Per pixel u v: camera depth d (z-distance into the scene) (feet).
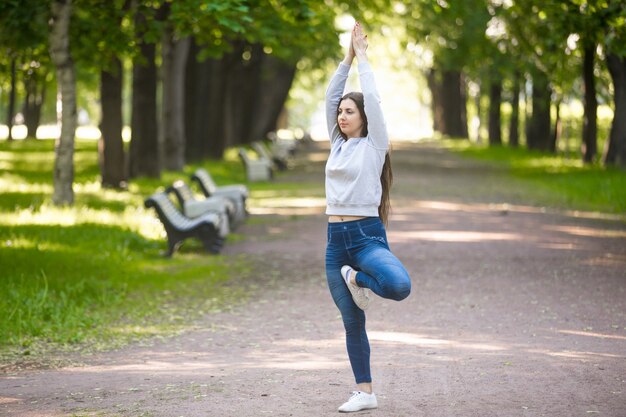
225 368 24.85
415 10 114.32
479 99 211.82
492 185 99.96
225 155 135.74
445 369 23.79
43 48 72.08
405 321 31.58
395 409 19.70
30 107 182.09
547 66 121.49
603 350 26.00
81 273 40.63
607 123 164.66
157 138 85.97
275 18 68.08
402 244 52.42
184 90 112.16
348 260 19.11
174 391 22.07
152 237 53.62
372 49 208.74
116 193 72.90
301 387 22.12
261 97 163.73
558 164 123.44
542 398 20.43
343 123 19.03
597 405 19.75
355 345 19.57
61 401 21.38
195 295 38.34
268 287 40.11
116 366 25.75
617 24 58.08
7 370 25.53
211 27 65.00
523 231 58.59
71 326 31.53
